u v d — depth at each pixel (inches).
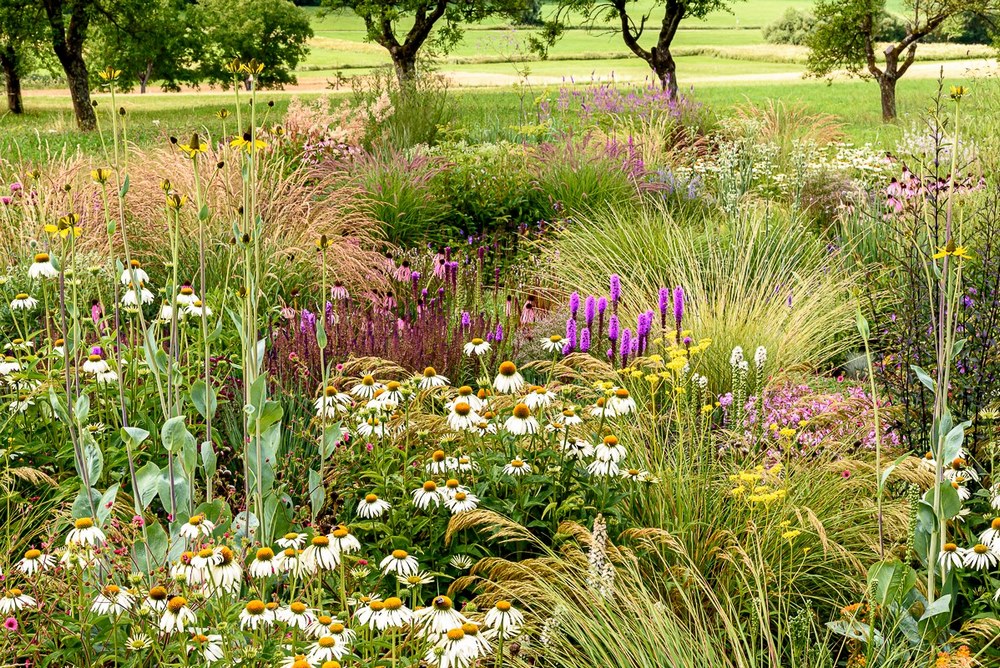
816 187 410.0
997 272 190.2
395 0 1065.5
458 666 106.1
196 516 128.4
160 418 187.2
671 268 291.1
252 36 1830.7
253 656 103.9
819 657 130.8
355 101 603.5
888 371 192.9
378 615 110.1
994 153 339.9
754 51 2615.7
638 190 389.1
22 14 1096.2
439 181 404.8
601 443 161.5
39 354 199.9
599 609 136.6
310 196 351.6
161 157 358.3
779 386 213.2
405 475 158.1
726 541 155.6
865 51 964.6
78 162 344.2
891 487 172.9
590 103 605.9
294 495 171.3
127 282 167.0
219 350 222.1
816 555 156.1
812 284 282.8
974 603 138.8
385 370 203.5
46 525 151.9
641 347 215.6
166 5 1270.9
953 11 922.1
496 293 274.4
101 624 115.8
